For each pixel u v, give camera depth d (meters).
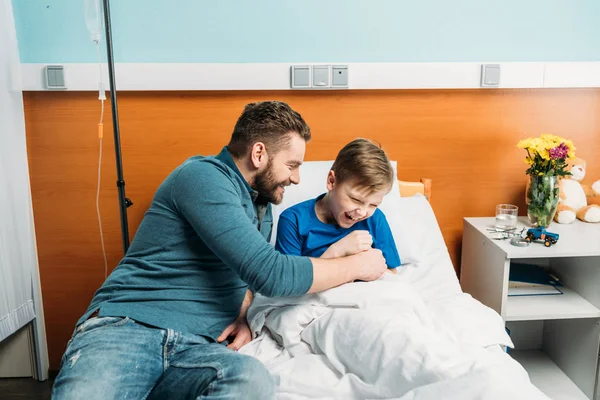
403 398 1.00
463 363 1.06
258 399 1.02
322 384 1.13
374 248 1.49
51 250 2.09
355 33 2.01
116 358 1.08
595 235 1.91
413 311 1.31
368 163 1.34
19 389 2.07
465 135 2.11
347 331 1.20
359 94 2.04
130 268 1.25
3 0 1.79
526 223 2.07
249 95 2.01
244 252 1.12
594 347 1.87
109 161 2.03
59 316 2.15
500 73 2.01
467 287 2.12
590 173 2.18
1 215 1.81
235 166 1.26
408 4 2.00
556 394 1.92
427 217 1.93
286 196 1.81
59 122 1.99
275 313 1.33
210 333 1.24
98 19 1.72
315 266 1.22
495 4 2.02
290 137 1.25
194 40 1.97
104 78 1.93
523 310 1.84
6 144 1.83
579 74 2.03
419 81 2.01
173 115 2.01
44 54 1.95
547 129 2.13
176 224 1.21
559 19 2.05
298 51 2.01
